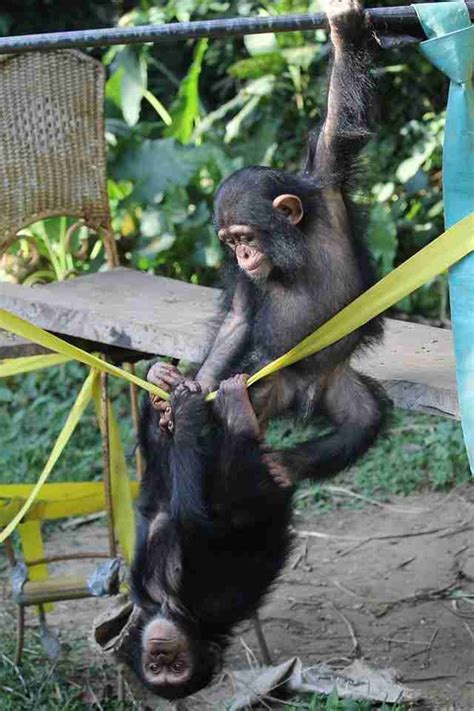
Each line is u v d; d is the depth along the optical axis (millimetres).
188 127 14680
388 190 14203
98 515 10844
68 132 8992
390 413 6781
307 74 15078
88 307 7684
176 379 6566
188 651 6656
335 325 5906
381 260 13367
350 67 5938
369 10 5664
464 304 5598
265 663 7832
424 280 5641
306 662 7992
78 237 12883
